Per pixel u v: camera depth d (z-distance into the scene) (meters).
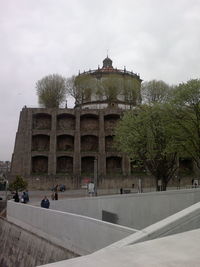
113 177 71.88
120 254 6.75
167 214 17.44
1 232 29.38
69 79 96.06
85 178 71.94
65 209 28.75
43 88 90.88
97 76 102.94
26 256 21.59
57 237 17.42
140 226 18.86
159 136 41.44
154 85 78.00
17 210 26.20
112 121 81.19
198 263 6.28
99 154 77.00
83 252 14.34
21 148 77.19
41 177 71.31
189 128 36.62
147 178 72.38
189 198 17.19
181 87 37.19
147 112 41.81
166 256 6.67
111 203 21.61
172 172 45.22
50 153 76.31
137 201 19.33
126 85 92.88
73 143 79.94
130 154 44.62
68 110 80.25
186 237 8.43
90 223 13.93
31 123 78.75
